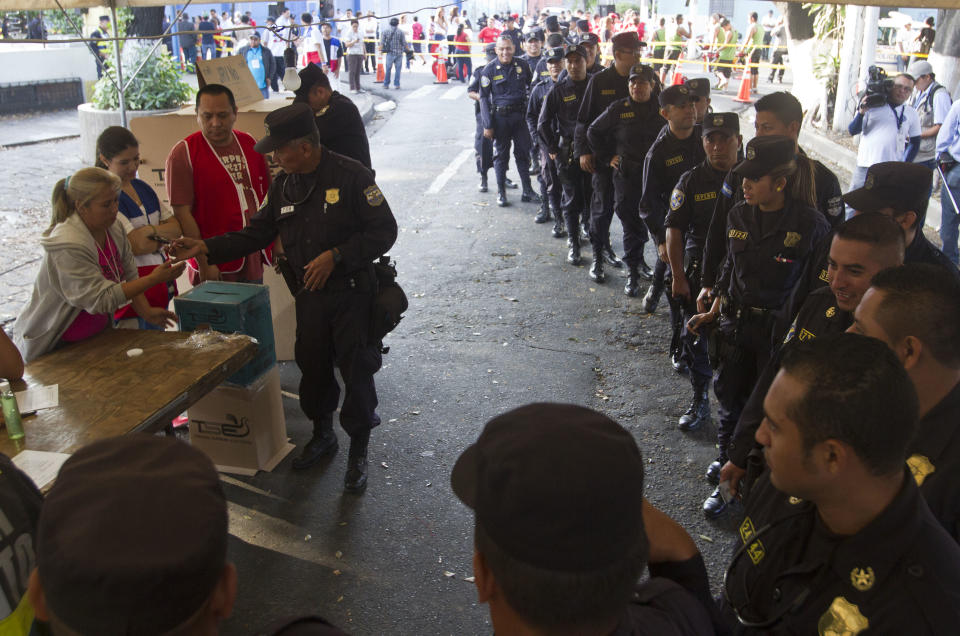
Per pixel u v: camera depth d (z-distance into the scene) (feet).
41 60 53.57
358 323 12.45
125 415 9.19
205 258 12.60
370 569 11.07
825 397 4.43
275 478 13.19
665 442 14.33
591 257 24.50
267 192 13.83
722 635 4.39
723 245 12.63
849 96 43.04
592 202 21.85
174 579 3.05
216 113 14.03
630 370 17.19
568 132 22.79
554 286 22.15
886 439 4.37
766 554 5.19
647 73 19.39
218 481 3.46
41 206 30.50
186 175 14.34
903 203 9.27
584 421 3.32
